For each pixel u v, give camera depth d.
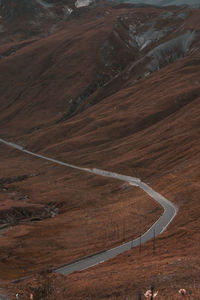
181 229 100.94
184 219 112.56
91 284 53.97
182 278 46.38
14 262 107.94
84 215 157.25
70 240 125.12
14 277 93.62
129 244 102.56
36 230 140.25
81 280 59.25
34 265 104.19
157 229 110.31
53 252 115.75
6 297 48.84
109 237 117.31
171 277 47.81
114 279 54.00
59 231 138.00
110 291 48.62
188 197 138.00
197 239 88.50
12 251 117.38
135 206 147.88
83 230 134.75
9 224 157.50
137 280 50.12
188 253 74.75
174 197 144.50
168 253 80.81
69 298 50.28
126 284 50.06
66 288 55.34
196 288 40.75
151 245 94.25
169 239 95.50
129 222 129.00
